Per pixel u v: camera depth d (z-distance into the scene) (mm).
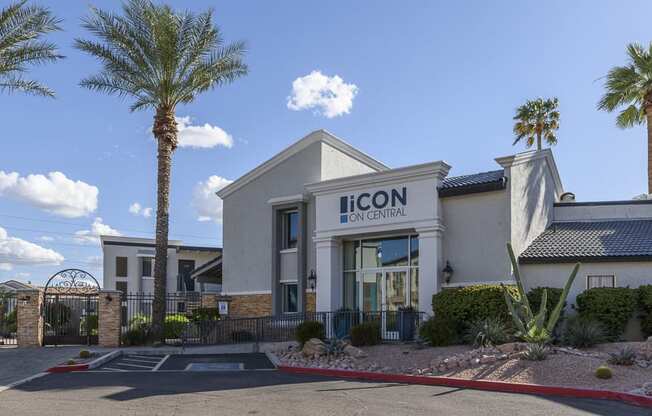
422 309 20703
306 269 24562
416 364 15648
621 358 13898
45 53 21812
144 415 10273
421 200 21203
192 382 14258
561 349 15484
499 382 13164
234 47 23797
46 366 17094
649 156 33656
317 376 15438
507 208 19922
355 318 22000
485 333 16578
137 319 24594
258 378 15008
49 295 23203
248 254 26594
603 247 20016
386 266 22656
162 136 23547
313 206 24922
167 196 23531
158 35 22422
